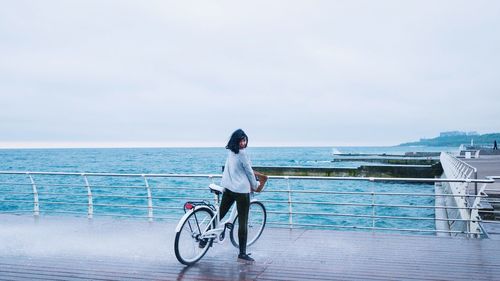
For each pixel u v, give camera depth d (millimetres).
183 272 5148
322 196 30406
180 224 5312
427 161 50438
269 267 5367
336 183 38906
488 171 22812
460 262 5562
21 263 5578
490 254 5957
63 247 6453
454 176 16922
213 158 135625
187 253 5523
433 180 7109
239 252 5809
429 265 5430
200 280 4832
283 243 6695
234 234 6414
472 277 4930
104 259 5766
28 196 30172
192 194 31547
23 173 9336
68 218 9047
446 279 4863
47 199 28453
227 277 4945
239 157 5473
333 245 6551
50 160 113938
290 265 5453
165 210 23172
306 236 7191
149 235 7332
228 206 5816
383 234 7312
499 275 5004
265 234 7359
